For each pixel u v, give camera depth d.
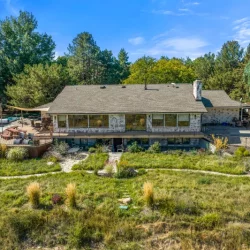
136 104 24.33
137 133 23.36
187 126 23.62
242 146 21.48
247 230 10.68
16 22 47.16
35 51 47.84
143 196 12.98
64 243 10.54
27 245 10.45
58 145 22.45
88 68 52.16
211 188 14.35
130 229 10.89
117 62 67.12
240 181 15.50
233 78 47.69
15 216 11.35
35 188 12.64
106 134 23.14
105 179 16.19
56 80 35.25
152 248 10.27
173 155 20.97
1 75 42.69
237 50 58.34
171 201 12.44
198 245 10.34
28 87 34.62
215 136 23.53
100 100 25.34
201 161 19.14
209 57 65.12
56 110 23.66
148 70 49.00
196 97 24.77
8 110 42.06
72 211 11.84
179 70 45.94
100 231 10.94
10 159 19.97
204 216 11.30
